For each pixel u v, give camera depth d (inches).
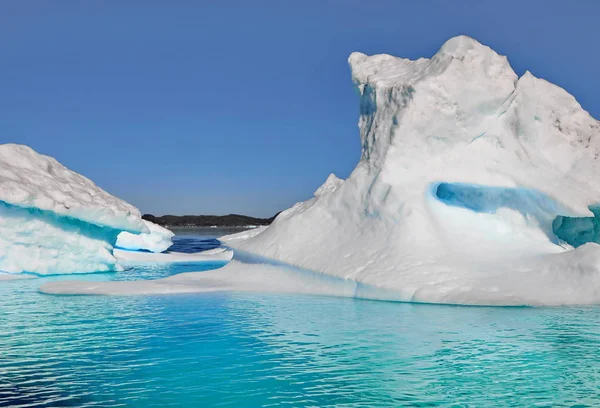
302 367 236.4
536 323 322.3
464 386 210.1
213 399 198.1
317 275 467.5
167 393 204.5
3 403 194.1
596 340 279.0
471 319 335.6
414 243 447.5
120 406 191.5
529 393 201.9
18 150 710.5
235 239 1111.0
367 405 191.0
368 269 436.8
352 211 502.9
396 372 228.2
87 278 660.1
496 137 501.4
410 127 482.0
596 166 510.3
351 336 292.8
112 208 707.4
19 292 494.0
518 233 493.7
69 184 716.7
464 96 481.1
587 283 394.3
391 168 485.7
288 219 549.0
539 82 535.5
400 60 567.2
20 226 643.5
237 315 359.6
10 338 294.5
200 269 820.0
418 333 298.8
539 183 488.4
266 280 507.5
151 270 801.6
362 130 558.3
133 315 363.3
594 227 528.7
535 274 415.2
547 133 518.6
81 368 237.5
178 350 266.7
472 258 440.1
